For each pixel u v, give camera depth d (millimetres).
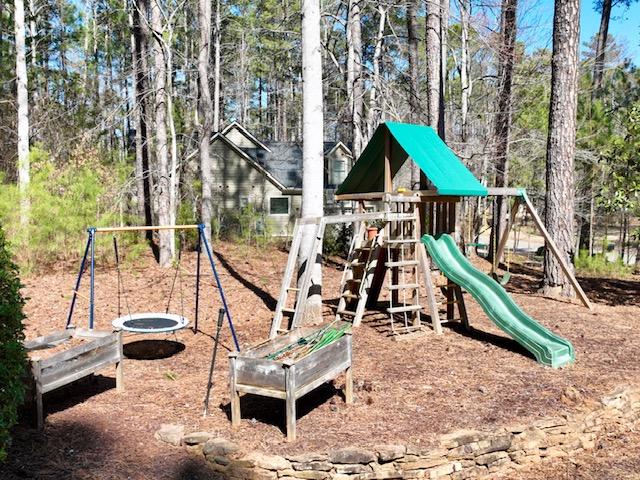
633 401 6055
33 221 12383
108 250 13781
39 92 22047
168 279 12375
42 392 4957
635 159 10852
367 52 22125
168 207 13703
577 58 11016
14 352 4203
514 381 6238
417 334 7988
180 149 20375
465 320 8516
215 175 22844
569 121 11039
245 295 11188
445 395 5816
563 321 9094
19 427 5004
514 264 18109
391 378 6293
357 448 4645
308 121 8398
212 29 26969
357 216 7922
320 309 8688
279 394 4754
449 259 8648
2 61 20625
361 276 9266
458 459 4836
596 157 17203
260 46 29125
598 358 7102
